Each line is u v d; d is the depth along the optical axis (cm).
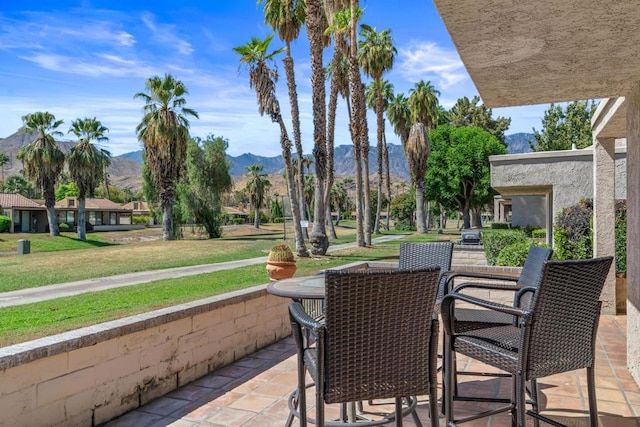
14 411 250
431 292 217
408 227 6334
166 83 2998
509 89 362
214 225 3872
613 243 612
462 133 3544
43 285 1207
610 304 625
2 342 365
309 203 7131
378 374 212
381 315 210
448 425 266
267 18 1814
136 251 2409
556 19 225
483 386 374
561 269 228
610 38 251
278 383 380
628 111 390
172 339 365
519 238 1078
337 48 2050
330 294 203
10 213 5203
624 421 304
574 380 384
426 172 3606
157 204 3894
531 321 225
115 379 314
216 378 394
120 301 708
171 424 304
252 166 6394
